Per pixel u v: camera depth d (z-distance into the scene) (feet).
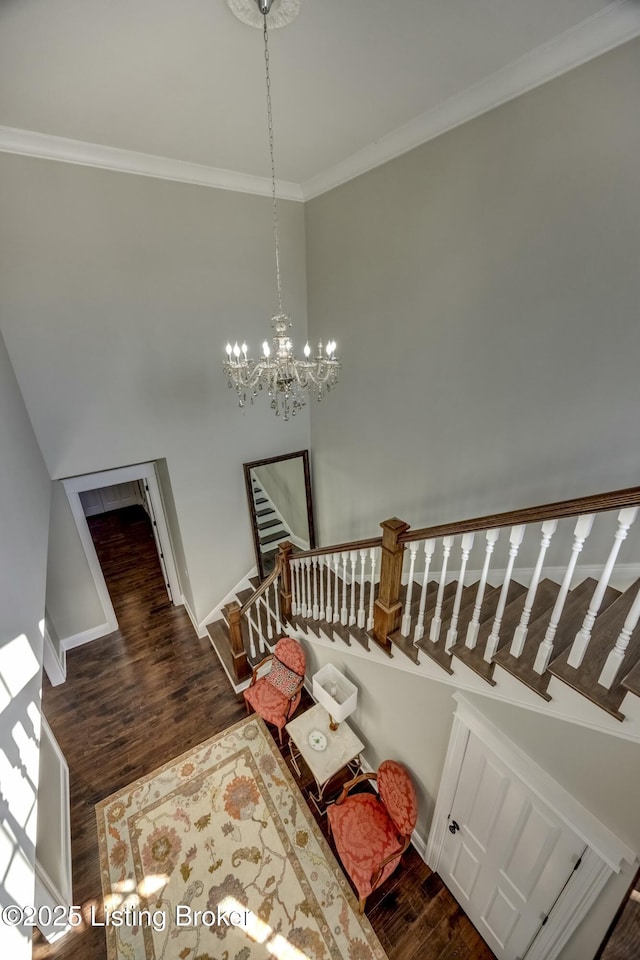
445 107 7.91
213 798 10.35
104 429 11.98
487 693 6.53
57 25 5.46
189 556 14.96
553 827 5.93
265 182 12.05
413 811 8.04
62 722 12.46
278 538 16.75
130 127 8.59
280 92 7.41
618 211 6.16
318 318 14.10
